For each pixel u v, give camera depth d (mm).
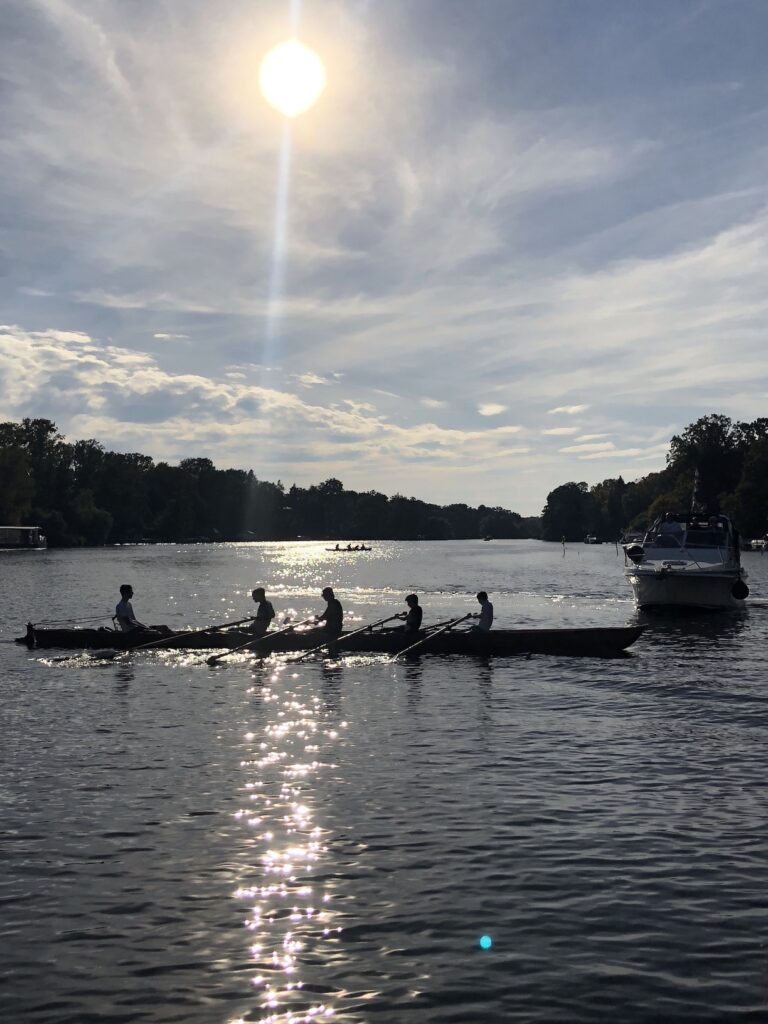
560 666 21312
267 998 6148
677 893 7754
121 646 24000
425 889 7855
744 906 7488
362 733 13953
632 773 11547
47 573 70625
